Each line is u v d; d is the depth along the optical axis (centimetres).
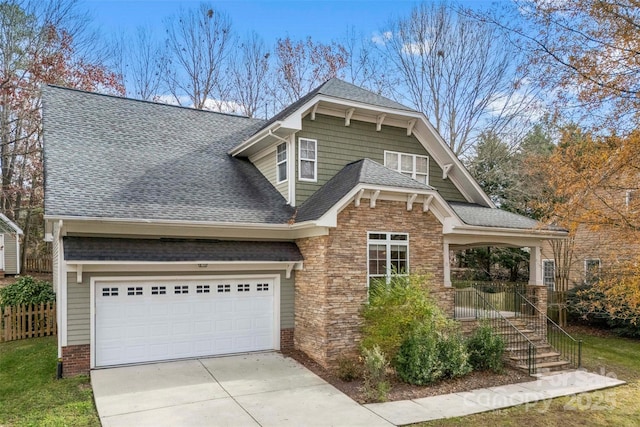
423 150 1620
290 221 1238
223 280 1235
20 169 2673
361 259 1202
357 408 866
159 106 1708
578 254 1875
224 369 1101
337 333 1148
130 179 1227
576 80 794
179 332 1177
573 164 866
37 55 2444
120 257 1047
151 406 848
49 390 938
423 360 1034
